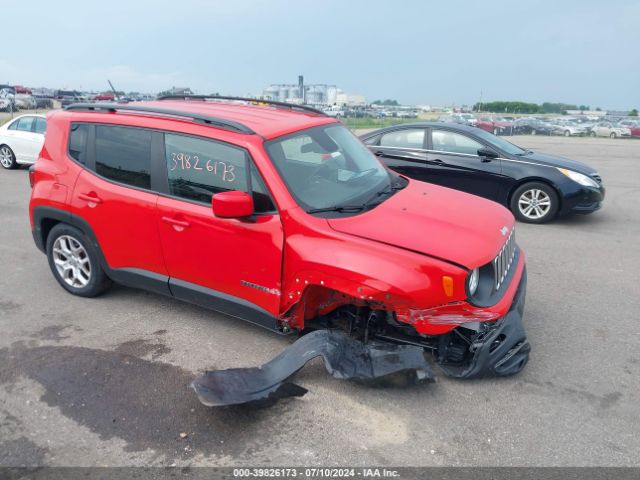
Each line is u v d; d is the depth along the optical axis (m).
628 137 36.28
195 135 4.22
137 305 5.11
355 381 3.82
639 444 3.27
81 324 4.73
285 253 3.82
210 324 4.74
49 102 45.03
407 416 3.52
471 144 8.71
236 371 3.74
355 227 3.75
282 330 4.08
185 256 4.31
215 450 3.22
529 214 8.47
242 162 4.01
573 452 3.20
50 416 3.52
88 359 4.18
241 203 3.72
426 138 8.95
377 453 3.19
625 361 4.21
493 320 3.67
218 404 3.38
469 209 4.33
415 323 3.52
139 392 3.77
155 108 4.58
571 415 3.53
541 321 4.90
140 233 4.50
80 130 4.85
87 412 3.56
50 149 5.03
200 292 4.36
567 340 4.54
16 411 3.56
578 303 5.32
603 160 17.75
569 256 6.79
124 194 4.52
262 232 3.89
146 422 3.46
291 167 4.05
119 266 4.76
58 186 4.91
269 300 3.99
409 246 3.58
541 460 3.13
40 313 4.94
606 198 10.60
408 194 4.48
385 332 4.01
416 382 3.79
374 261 3.53
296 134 4.33
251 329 4.66
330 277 3.63
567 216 9.01
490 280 3.75
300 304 3.90
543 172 8.23
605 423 3.46
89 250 4.96
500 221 4.26
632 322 4.89
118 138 4.60
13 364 4.11
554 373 4.02
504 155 8.52
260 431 3.38
